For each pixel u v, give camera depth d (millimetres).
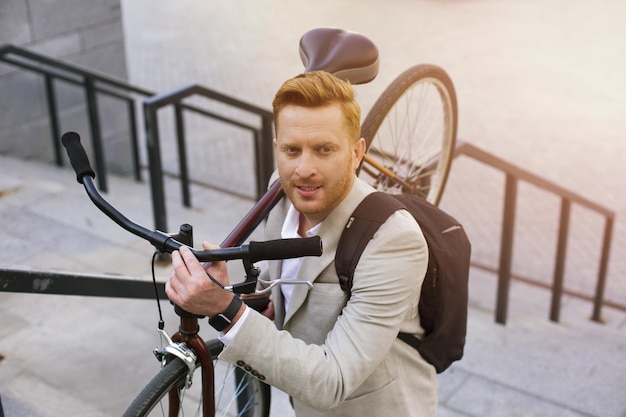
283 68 11602
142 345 3482
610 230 5633
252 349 1537
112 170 7289
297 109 1504
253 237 5699
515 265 6582
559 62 11539
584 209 7602
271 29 13406
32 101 6410
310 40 2115
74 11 6535
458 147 3904
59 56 6535
